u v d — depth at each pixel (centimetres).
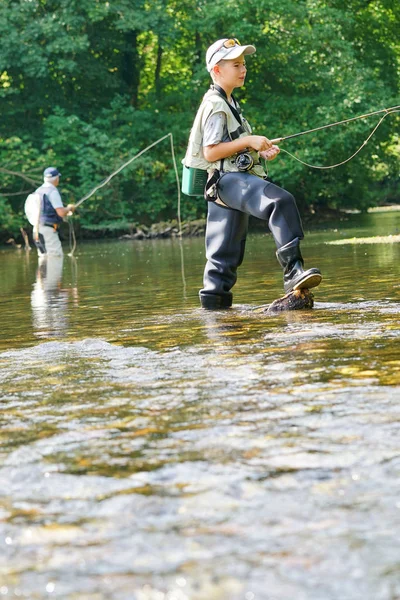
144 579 135
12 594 134
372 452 191
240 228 528
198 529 155
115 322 496
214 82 518
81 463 202
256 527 154
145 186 2511
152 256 1312
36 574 141
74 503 174
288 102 2484
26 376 329
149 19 2328
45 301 680
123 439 221
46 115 2598
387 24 2762
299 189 2639
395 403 236
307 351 334
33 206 1464
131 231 2303
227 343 375
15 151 2273
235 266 532
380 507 158
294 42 2531
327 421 222
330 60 2483
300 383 273
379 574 131
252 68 2614
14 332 485
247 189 505
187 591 130
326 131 2408
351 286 604
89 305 617
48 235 1466
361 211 2966
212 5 2455
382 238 1306
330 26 2450
